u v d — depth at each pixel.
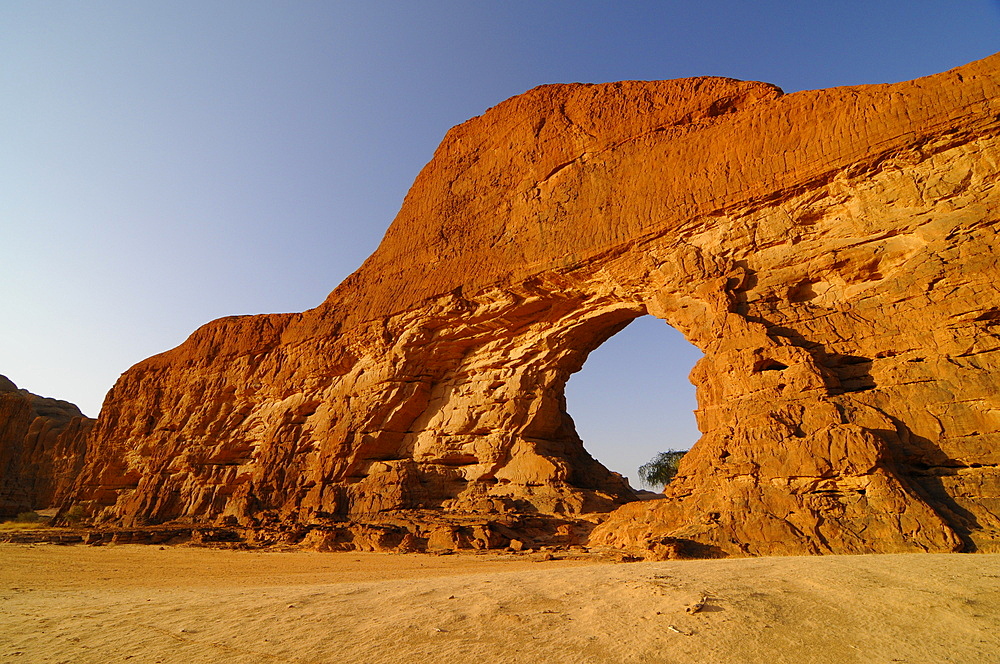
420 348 30.81
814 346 17.31
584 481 28.89
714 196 20.62
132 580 14.39
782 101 20.28
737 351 18.23
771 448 15.87
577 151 26.89
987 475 13.31
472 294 28.19
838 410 15.47
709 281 20.08
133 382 50.19
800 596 6.21
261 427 38.94
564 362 28.62
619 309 25.00
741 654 4.59
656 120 24.36
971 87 15.98
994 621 5.04
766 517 14.74
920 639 4.73
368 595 8.33
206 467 40.38
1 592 11.57
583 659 4.66
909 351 15.62
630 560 15.20
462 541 21.23
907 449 14.39
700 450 18.75
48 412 91.00
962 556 9.32
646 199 22.89
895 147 16.89
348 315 35.34
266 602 8.19
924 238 16.33
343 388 34.12
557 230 25.83
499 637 5.39
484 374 29.95
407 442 31.14
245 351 41.72
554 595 7.15
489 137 32.41
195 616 7.41
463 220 31.45
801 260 18.69
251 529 29.34
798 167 18.80
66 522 43.44
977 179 15.71
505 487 27.27
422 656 4.98
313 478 32.06
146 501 40.78
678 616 5.64
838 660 4.38
